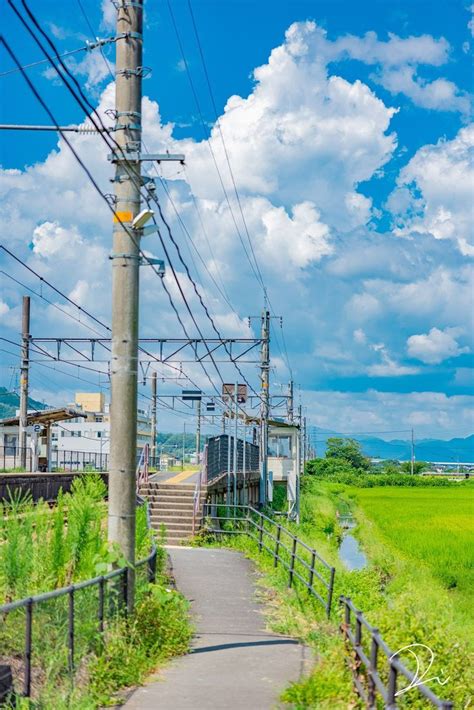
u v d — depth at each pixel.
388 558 29.86
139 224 12.57
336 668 10.23
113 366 12.64
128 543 12.45
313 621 15.05
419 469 159.12
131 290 12.71
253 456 46.59
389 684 7.24
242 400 41.31
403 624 11.18
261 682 10.41
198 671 11.03
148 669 10.95
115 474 12.52
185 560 22.89
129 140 12.85
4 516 12.38
